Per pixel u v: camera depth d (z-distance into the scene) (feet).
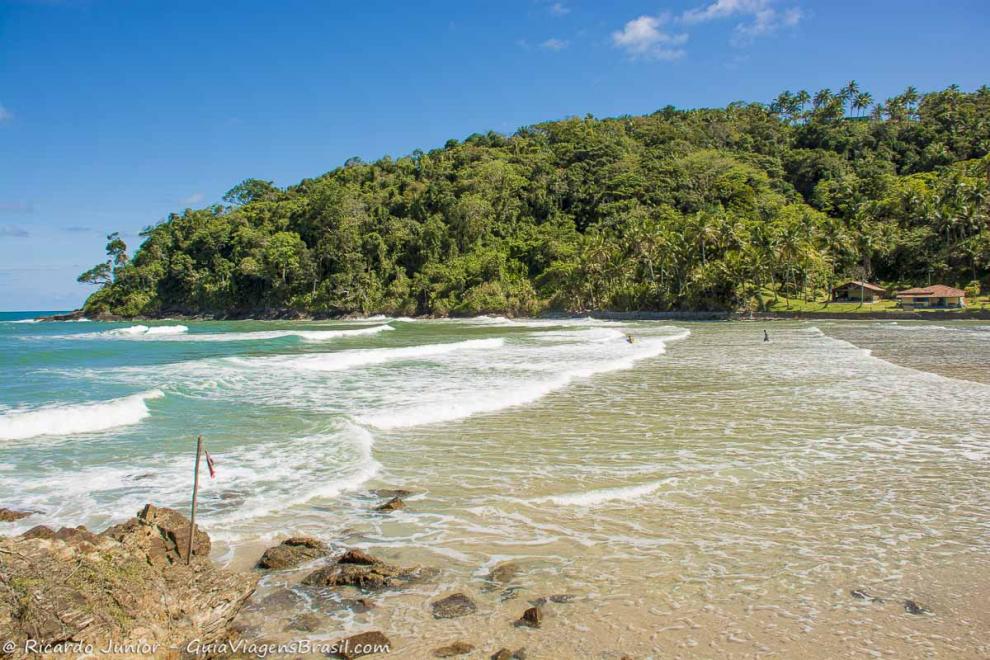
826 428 46.34
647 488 32.07
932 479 33.50
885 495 30.86
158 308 419.74
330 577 21.76
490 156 482.28
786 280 271.49
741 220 304.09
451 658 16.92
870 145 443.32
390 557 23.85
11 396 59.57
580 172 434.30
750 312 255.29
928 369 81.41
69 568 17.81
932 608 19.61
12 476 33.88
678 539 25.48
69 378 73.72
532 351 111.14
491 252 375.86
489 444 41.88
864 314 233.14
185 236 458.09
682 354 105.70
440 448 40.81
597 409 54.39
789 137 492.95
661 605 19.92
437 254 388.37
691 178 406.62
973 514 28.17
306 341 150.20
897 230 300.40
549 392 63.87
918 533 25.89
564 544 25.07
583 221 408.05
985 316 216.54
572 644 17.58
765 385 68.08
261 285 404.98
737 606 19.81
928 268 277.44
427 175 476.13
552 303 316.19
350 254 382.83
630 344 122.31
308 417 49.96
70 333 198.70
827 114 498.28
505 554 24.14
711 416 51.13
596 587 21.24
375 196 451.94
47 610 15.92
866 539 25.27
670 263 284.00
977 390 63.41
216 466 36.11
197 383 67.46
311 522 27.50
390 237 401.70
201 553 22.99
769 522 27.27
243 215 465.06
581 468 35.96
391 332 199.62
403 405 54.80
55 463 36.70
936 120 447.83
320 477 33.91
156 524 22.84
